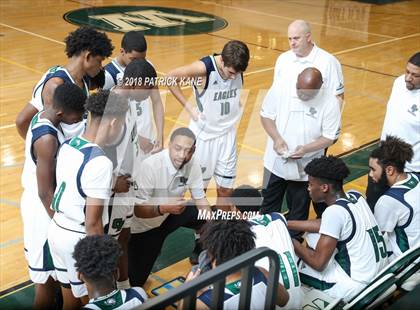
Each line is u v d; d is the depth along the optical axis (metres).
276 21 11.78
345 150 5.35
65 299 2.52
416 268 2.58
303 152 2.86
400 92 3.36
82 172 2.10
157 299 1.27
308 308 2.50
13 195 4.19
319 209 3.35
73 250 2.27
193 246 3.66
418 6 14.77
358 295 2.38
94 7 11.98
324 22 12.02
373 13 13.48
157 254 3.00
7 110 5.86
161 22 10.91
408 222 2.83
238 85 2.87
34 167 2.46
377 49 9.75
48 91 2.66
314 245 2.83
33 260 2.55
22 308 2.92
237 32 10.47
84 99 2.38
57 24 10.19
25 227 2.53
